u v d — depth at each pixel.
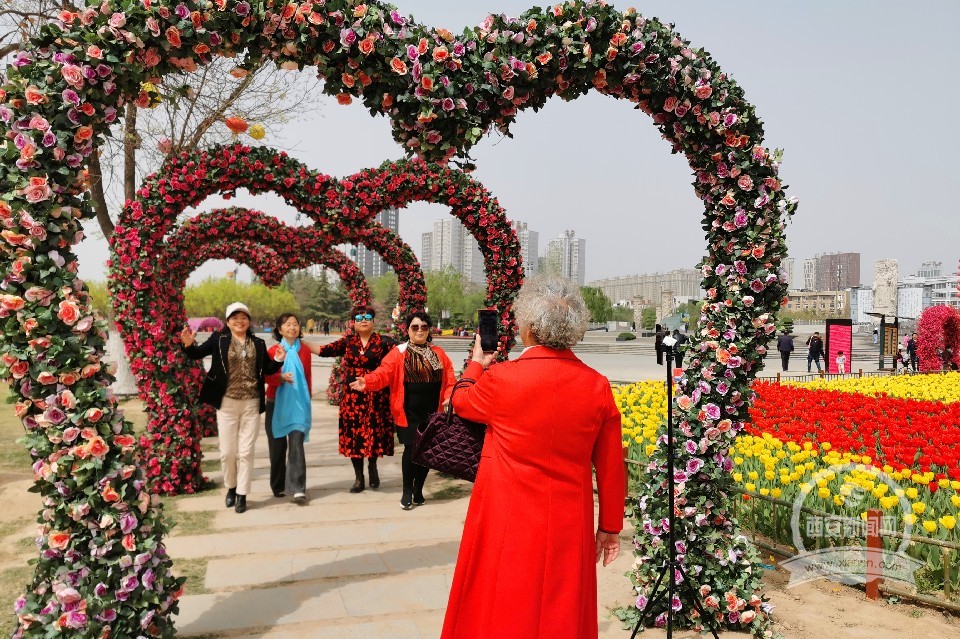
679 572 3.68
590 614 2.31
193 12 2.86
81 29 2.82
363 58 3.11
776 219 3.76
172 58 2.97
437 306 68.81
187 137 9.23
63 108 2.80
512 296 7.56
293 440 6.06
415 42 3.18
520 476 2.29
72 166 2.88
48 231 2.85
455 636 2.32
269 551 4.74
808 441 6.34
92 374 2.93
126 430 3.04
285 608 3.79
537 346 2.42
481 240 7.57
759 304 3.78
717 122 3.62
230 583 4.14
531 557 2.22
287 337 6.24
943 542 3.84
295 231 9.77
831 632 3.62
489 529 2.30
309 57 3.14
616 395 10.43
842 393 10.45
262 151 6.41
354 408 6.45
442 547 4.88
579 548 2.28
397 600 3.93
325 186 6.64
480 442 2.82
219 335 5.69
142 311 6.27
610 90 3.61
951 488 4.89
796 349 42.22
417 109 3.24
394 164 7.03
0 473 6.57
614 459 2.43
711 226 3.88
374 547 4.86
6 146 2.74
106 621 2.88
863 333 64.25
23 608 2.87
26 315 2.78
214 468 7.41
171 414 6.29
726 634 3.63
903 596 4.05
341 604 3.86
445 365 5.96
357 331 6.67
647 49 3.50
